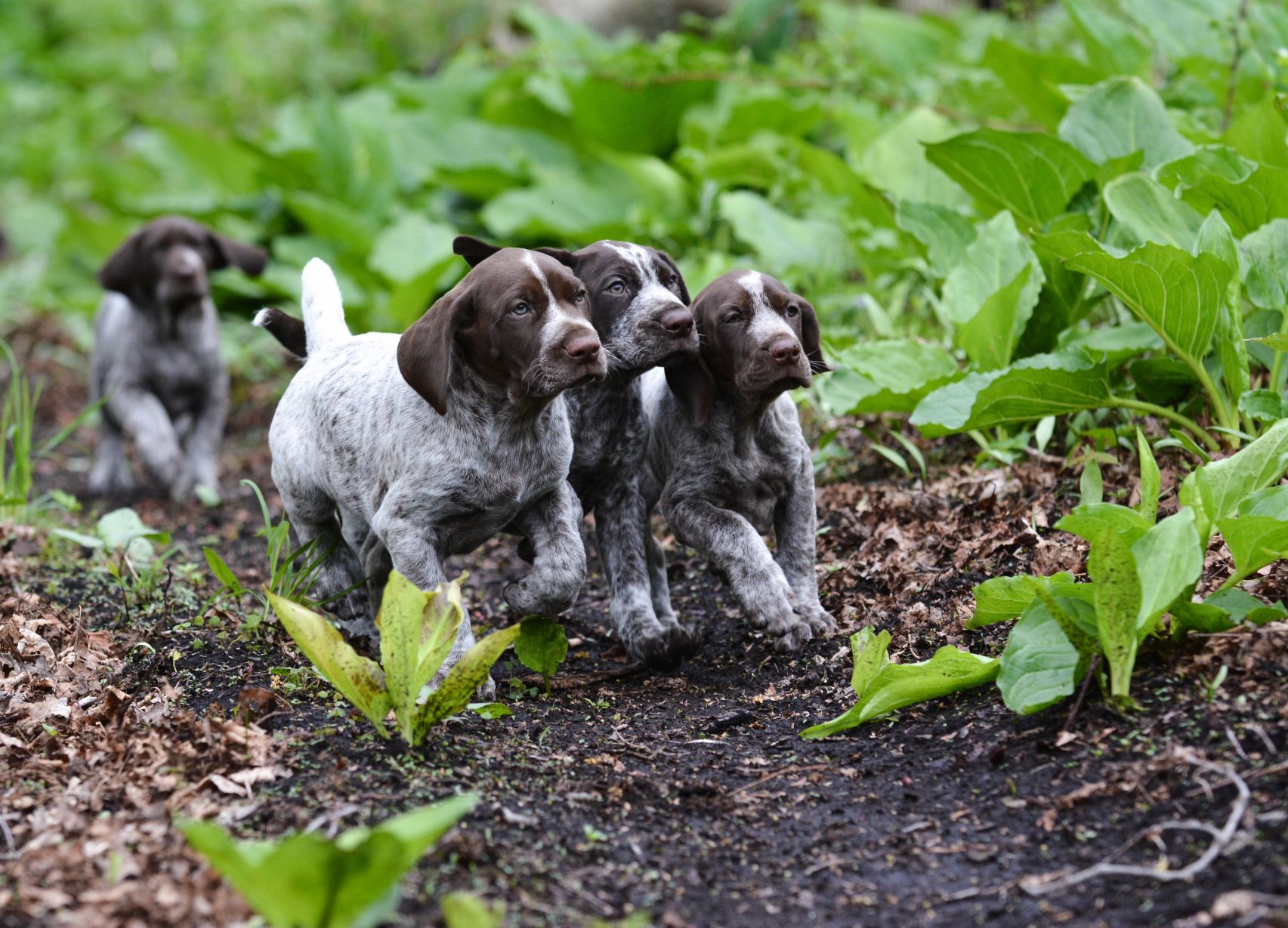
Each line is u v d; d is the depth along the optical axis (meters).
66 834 4.24
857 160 10.56
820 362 5.98
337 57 22.86
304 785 4.51
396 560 5.49
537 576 5.51
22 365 13.96
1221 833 3.83
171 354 10.01
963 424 6.47
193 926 3.70
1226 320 6.26
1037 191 7.74
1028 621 4.80
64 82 23.95
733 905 3.97
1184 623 4.73
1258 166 6.55
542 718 5.37
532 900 3.89
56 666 5.70
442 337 5.13
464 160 13.45
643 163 11.70
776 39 13.92
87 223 14.35
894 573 6.31
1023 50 9.66
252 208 13.50
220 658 5.90
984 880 4.00
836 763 4.82
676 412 6.08
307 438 6.07
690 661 6.08
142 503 9.94
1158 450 6.75
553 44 12.88
